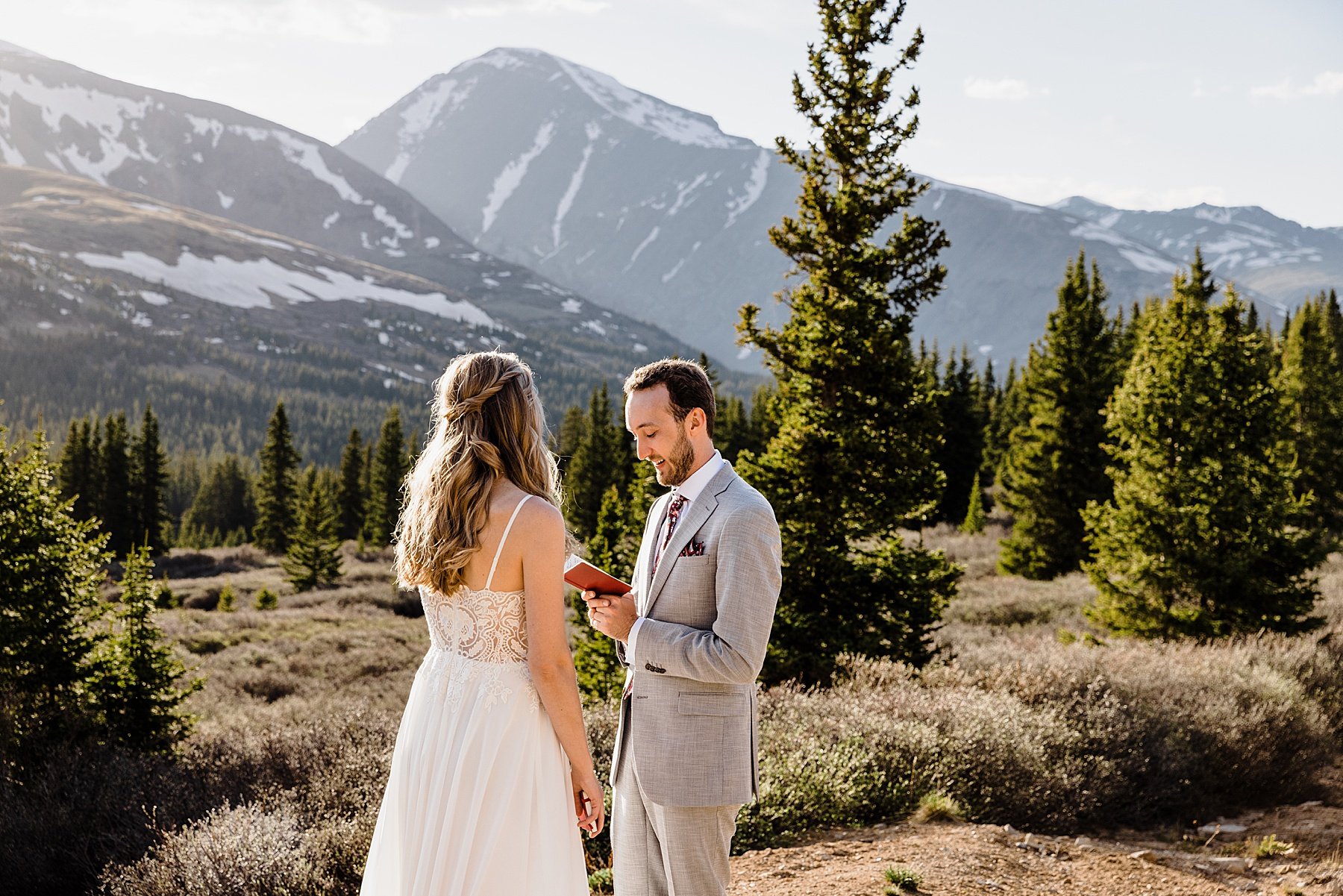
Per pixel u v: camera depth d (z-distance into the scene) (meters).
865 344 11.81
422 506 2.78
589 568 2.94
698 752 2.94
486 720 2.73
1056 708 8.00
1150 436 15.72
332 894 5.71
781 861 5.38
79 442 65.94
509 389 2.80
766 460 12.23
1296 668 10.88
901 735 7.00
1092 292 32.91
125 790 8.16
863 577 11.72
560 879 2.77
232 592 41.09
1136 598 15.36
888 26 12.23
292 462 73.56
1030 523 32.31
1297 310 40.00
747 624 2.81
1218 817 7.25
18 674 11.26
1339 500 34.25
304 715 15.27
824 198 12.46
